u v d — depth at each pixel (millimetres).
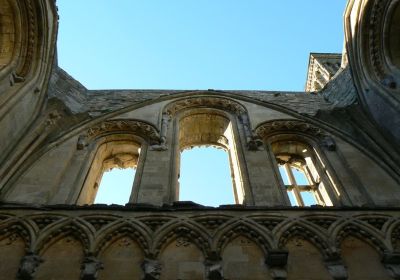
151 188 12680
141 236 10070
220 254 9727
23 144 13562
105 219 10438
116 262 9523
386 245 10031
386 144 14453
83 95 19359
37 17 15031
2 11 14445
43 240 9805
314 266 9594
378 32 16219
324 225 10547
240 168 13938
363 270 9578
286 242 10156
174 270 9359
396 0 15195
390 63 15766
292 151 16500
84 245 9805
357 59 16984
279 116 17422
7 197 11750
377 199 12375
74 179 13148
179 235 10203
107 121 16484
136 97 19297
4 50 14578
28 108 14352
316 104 19344
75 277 9117
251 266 9508
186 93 19031
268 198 12398
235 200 13898
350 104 17297
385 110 14820
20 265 9242
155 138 15578
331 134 16203
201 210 10812
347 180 13547
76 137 15414
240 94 19297
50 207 10672
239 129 16656
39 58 15172
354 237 10383
